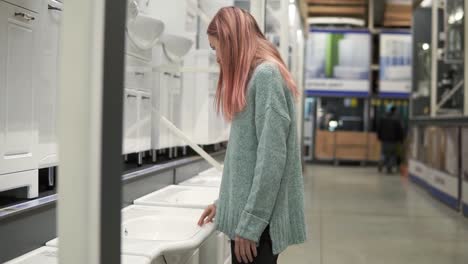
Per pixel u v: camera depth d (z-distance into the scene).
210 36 1.60
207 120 3.24
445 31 7.12
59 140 0.73
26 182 1.59
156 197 2.48
